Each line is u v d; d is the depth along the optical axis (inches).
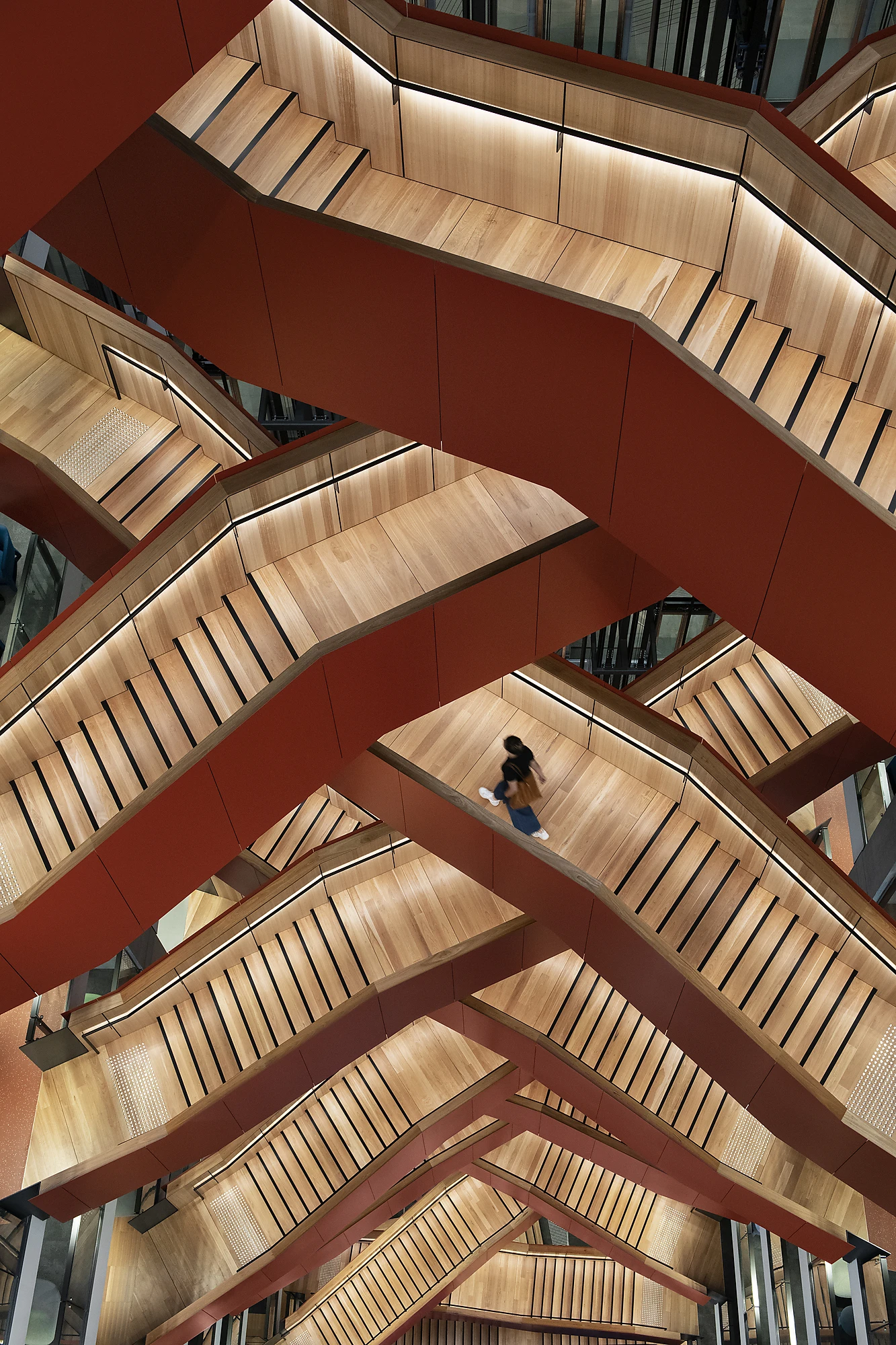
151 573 406.6
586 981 692.1
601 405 323.0
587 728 516.7
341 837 613.9
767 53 606.5
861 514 297.1
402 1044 813.9
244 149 354.0
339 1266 1218.0
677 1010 492.7
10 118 214.4
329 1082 804.6
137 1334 745.0
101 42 215.6
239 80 373.7
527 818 476.7
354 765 488.7
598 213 340.2
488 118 334.3
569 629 438.0
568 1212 991.0
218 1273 764.6
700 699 673.6
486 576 400.8
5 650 639.8
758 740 649.0
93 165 234.8
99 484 555.8
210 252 325.7
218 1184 802.8
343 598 424.2
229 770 409.7
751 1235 924.0
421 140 347.6
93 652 423.5
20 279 562.6
